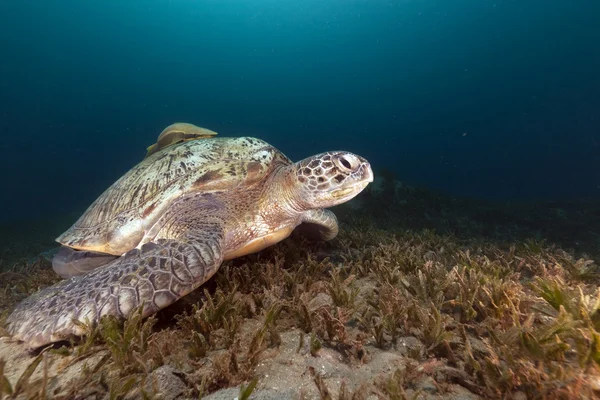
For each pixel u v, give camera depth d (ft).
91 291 1.33
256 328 1.44
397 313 1.44
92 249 1.98
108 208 2.11
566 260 2.10
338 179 1.94
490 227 6.13
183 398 1.04
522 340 1.14
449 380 1.10
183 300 1.69
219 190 2.03
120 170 33.22
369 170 1.96
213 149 2.28
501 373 1.04
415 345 1.29
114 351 1.16
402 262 2.15
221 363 1.10
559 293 1.36
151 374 1.11
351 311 1.47
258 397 1.02
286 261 2.31
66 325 1.24
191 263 1.44
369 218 5.35
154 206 1.94
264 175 2.15
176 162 2.16
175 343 1.28
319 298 1.70
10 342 1.36
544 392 0.96
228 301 1.48
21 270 3.28
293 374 1.13
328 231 2.61
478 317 1.46
